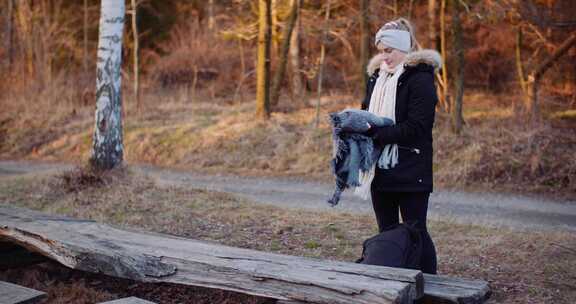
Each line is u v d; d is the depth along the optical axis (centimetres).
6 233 444
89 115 1691
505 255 537
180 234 630
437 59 392
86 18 2200
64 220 471
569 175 1047
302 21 1741
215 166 1330
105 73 861
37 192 833
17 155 1563
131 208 731
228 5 2178
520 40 1518
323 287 333
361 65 1459
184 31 2283
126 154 1425
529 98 1311
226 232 630
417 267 381
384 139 388
